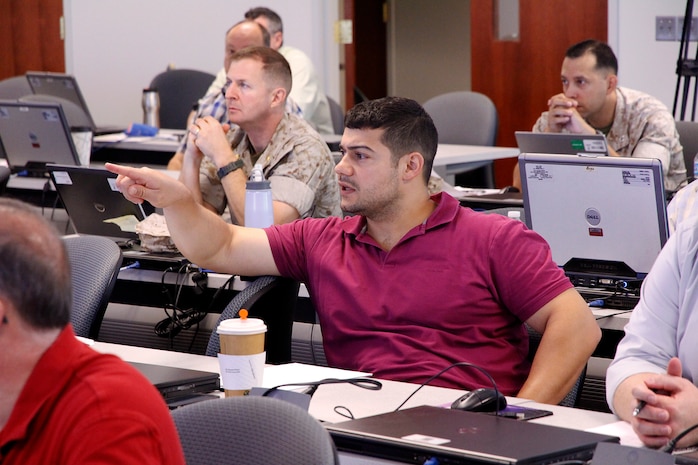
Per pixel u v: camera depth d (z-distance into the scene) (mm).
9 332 1664
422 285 3414
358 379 3047
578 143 5297
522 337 3510
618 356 2850
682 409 2432
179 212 3559
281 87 4891
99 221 4691
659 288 2830
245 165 5012
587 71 6180
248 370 2850
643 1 8922
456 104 8312
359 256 3527
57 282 1684
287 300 3742
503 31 9914
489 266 3396
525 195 3994
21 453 1659
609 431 2564
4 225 1675
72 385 1681
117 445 1604
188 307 4453
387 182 3414
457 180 7914
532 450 2195
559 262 3998
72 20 11828
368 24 12898
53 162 6754
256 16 8430
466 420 2461
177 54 11430
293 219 4746
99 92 11828
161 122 10086
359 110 3445
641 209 3723
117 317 4707
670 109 8875
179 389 2871
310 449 1981
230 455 2072
